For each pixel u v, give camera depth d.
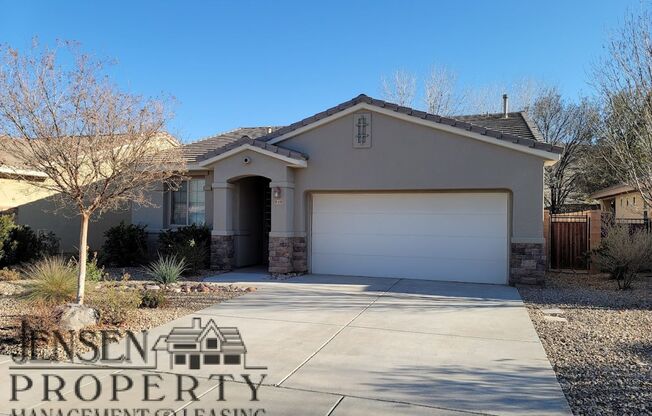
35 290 10.11
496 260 13.87
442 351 7.40
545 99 36.44
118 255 17.00
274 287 12.93
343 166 14.83
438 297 11.66
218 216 16.05
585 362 6.89
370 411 5.27
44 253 16.38
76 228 20.30
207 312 9.89
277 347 7.55
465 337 8.16
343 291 12.40
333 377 6.29
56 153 8.57
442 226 14.41
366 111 14.59
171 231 16.69
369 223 15.13
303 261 15.38
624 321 9.31
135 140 9.32
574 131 34.97
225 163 15.91
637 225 15.37
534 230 13.20
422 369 6.60
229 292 12.16
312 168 15.17
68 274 10.48
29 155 8.84
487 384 6.07
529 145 13.02
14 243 15.56
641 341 7.92
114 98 9.16
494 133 13.25
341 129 14.87
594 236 15.57
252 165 15.48
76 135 8.84
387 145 14.40
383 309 10.27
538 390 5.88
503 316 9.67
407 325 8.93
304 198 15.40
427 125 13.91
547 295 11.96
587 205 36.47
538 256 13.16
